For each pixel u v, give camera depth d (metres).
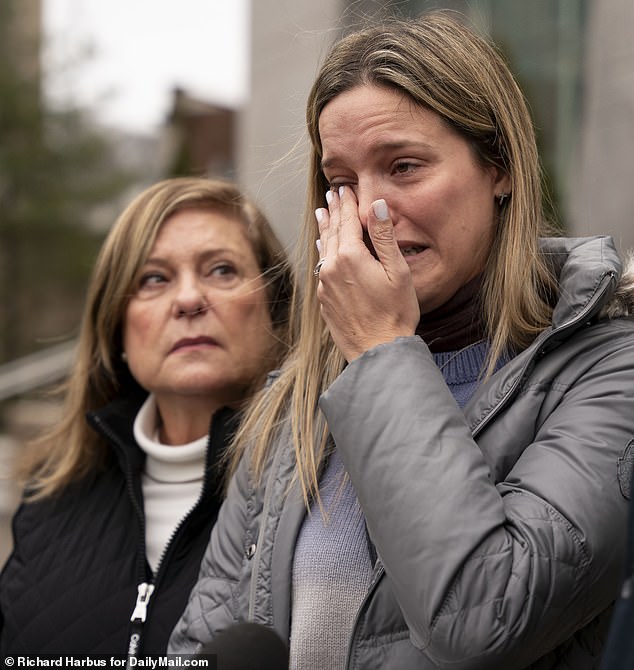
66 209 12.31
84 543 2.44
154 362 2.47
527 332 1.70
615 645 1.06
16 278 12.88
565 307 1.61
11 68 12.45
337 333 1.64
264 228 2.57
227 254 2.49
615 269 1.60
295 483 1.77
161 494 2.46
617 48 6.80
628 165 6.60
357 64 1.71
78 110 12.48
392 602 1.53
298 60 8.52
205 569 1.91
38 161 12.28
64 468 2.59
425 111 1.67
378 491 1.46
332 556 1.67
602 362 1.58
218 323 2.45
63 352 9.90
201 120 17.42
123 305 2.54
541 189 1.87
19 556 2.51
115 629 2.29
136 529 2.42
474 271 1.74
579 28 7.20
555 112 7.25
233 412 2.37
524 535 1.40
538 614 1.38
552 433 1.52
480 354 1.75
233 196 2.58
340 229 1.69
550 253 1.79
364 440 1.50
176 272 2.50
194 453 2.43
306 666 1.65
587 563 1.40
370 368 1.54
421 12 2.11
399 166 1.69
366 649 1.54
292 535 1.73
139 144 14.35
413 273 1.70
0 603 2.48
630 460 1.47
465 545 1.39
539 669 1.51
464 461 1.45
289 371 1.96
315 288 1.89
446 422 1.48
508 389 1.60
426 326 1.78
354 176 1.73
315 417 1.83
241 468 1.94
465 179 1.69
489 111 1.71
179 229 2.51
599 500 1.43
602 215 6.70
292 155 2.11
